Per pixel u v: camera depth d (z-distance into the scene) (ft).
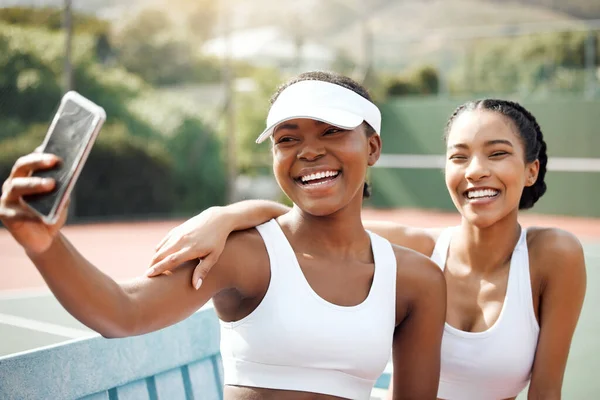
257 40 78.33
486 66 79.51
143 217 61.16
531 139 8.26
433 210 61.26
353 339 6.07
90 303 4.78
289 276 6.14
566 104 54.80
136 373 7.18
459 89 76.07
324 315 6.05
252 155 69.26
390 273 6.46
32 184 4.22
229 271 6.05
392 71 80.89
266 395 6.04
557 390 8.09
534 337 8.18
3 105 58.54
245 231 6.40
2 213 4.28
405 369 6.98
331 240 6.48
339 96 6.40
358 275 6.43
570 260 8.11
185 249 5.67
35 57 60.95
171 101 66.28
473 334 8.07
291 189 6.42
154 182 61.93
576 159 54.54
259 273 6.20
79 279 4.70
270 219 6.81
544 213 56.18
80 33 72.49
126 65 76.38
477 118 8.13
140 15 79.10
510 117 8.13
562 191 55.42
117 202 60.08
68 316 24.31
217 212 6.29
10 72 59.47
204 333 8.20
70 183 4.30
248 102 71.26
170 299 5.51
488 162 8.04
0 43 60.13
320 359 6.02
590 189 54.49
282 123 6.32
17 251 39.04
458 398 8.28
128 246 42.70
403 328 6.89
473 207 8.09
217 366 8.43
